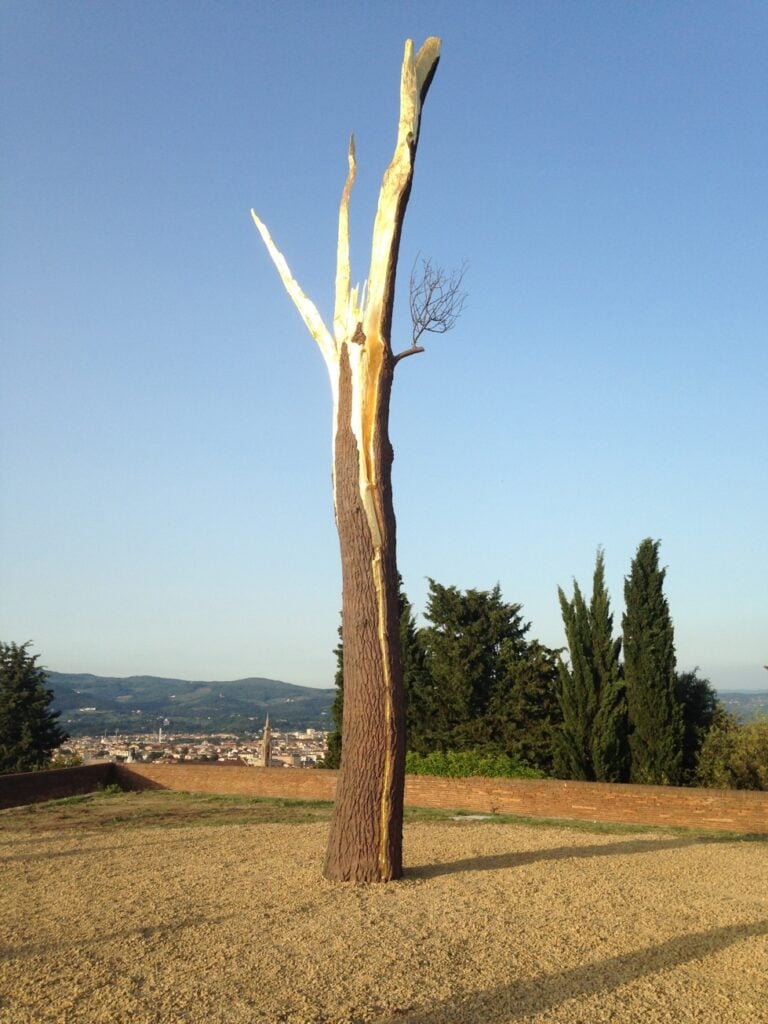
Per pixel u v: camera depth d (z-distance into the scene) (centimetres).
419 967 697
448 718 2631
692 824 1617
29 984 649
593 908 898
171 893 935
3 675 3569
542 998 643
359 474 1036
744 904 948
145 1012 601
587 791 1723
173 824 1530
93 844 1290
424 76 1097
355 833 999
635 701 2166
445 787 1880
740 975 701
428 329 1149
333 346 1091
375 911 852
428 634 2723
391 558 1034
